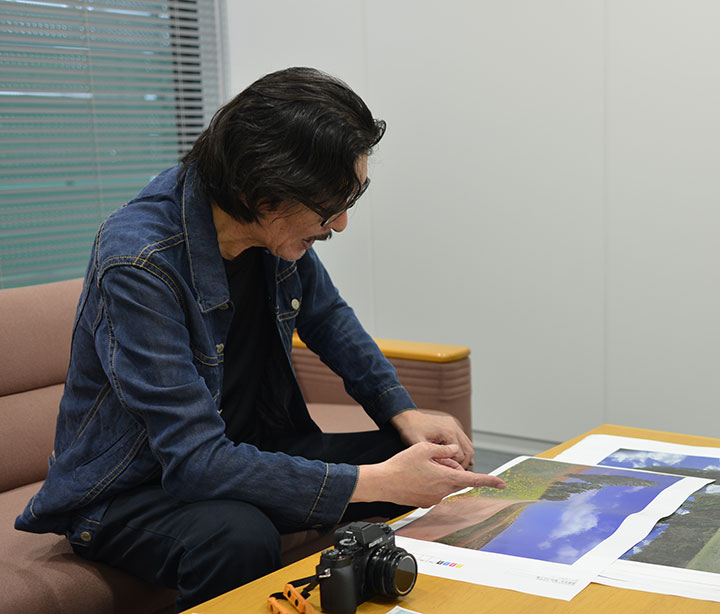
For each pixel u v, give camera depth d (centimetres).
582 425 295
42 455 179
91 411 129
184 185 129
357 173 117
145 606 134
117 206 308
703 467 136
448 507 124
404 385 211
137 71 316
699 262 264
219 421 120
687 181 262
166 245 125
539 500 123
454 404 208
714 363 266
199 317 126
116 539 126
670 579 97
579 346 291
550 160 287
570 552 105
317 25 333
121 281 119
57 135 288
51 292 193
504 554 106
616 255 279
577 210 284
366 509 149
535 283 297
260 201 118
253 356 150
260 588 102
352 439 154
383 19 316
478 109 300
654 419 280
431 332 325
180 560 118
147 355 117
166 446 117
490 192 302
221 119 120
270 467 116
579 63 277
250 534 114
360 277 341
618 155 274
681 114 260
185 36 344
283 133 114
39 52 278
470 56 298
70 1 288
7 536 143
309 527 123
